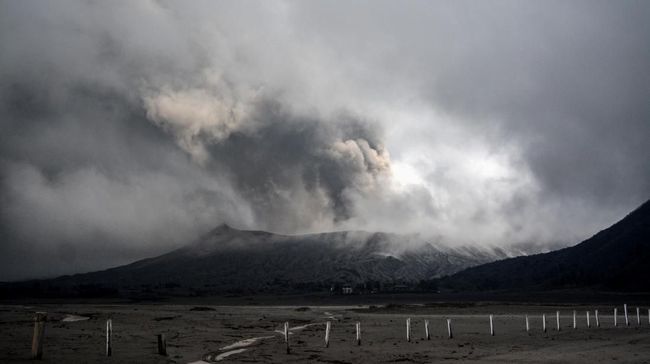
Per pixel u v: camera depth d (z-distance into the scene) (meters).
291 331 55.69
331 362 29.75
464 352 34.62
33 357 26.83
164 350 31.48
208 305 175.62
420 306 126.56
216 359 31.09
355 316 89.50
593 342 39.97
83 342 39.84
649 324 59.22
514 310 102.56
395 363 29.44
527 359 30.52
